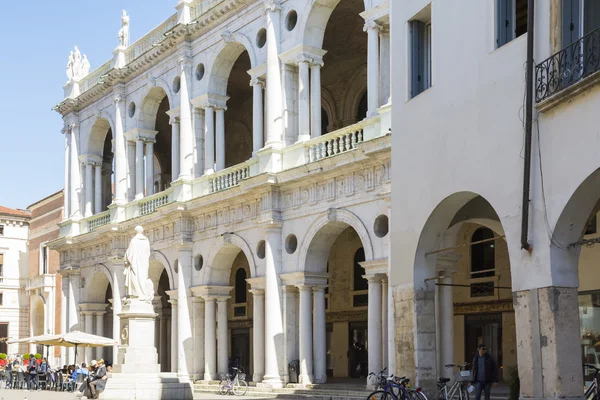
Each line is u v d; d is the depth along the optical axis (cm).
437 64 1975
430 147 1984
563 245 1541
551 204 1535
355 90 4309
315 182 3375
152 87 4688
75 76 5644
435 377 2042
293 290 3516
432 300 2061
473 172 1792
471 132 1808
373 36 3189
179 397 2927
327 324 4350
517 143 1647
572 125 1482
